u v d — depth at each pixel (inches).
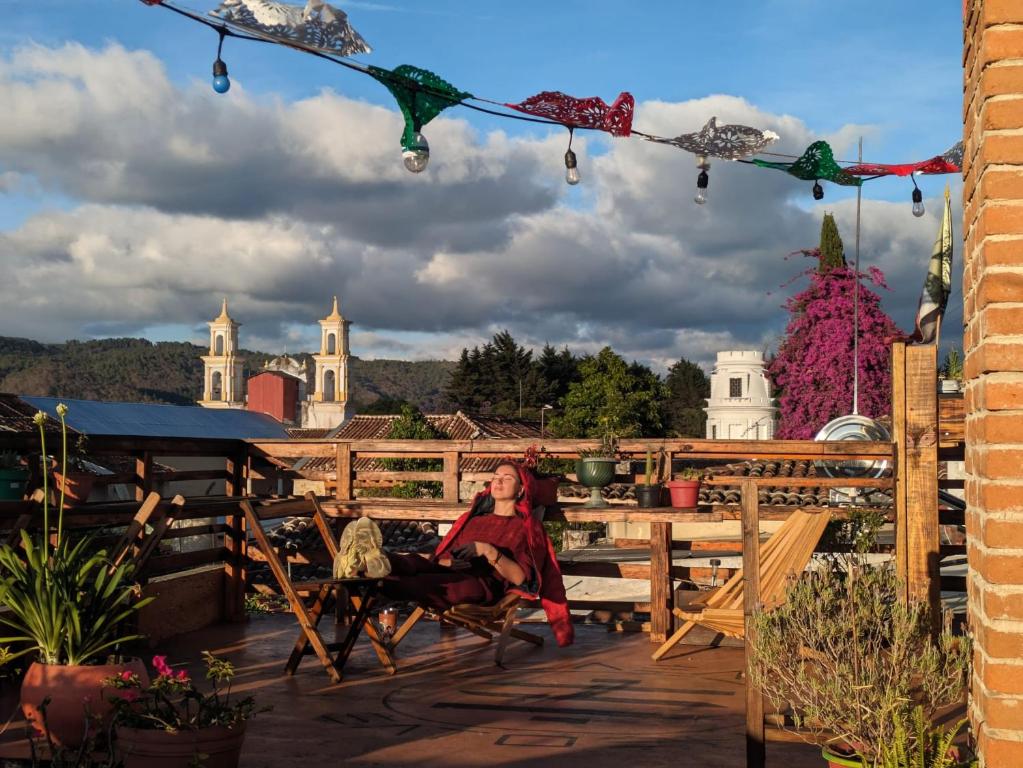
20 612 191.3
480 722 217.0
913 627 155.1
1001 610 131.4
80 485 262.2
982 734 135.6
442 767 185.2
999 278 132.7
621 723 215.8
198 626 326.3
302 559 341.1
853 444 298.8
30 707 183.0
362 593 259.9
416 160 201.8
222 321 5383.9
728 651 295.0
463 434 2006.6
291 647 297.9
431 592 251.3
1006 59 133.0
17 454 252.4
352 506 321.4
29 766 179.0
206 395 5457.7
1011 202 132.8
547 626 337.1
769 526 663.1
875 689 149.0
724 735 205.8
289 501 291.4
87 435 264.8
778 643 159.8
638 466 635.5
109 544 269.6
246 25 168.9
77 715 181.0
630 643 307.9
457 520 292.2
